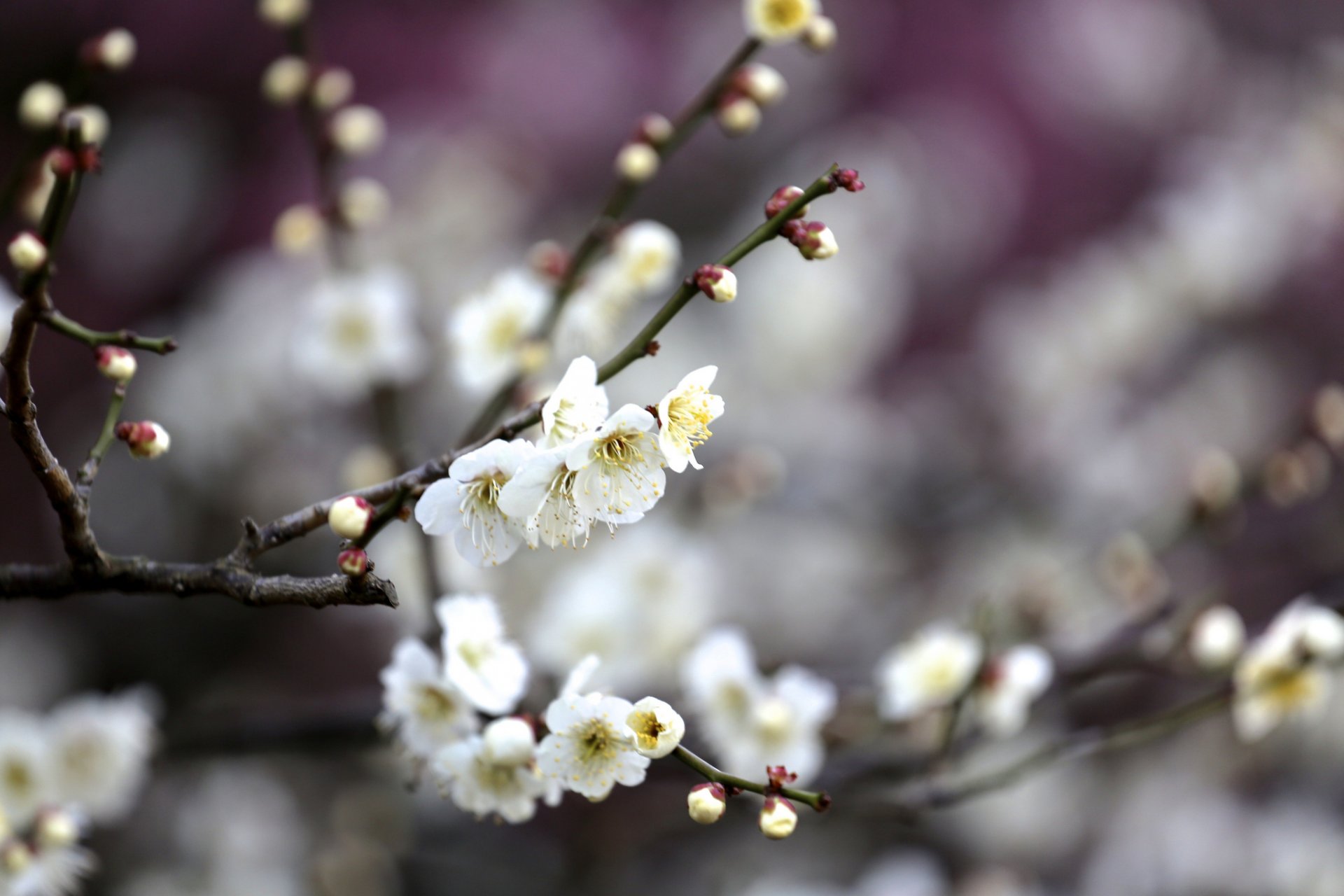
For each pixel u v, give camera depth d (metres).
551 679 1.13
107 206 2.30
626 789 1.57
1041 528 1.97
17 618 1.81
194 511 1.82
